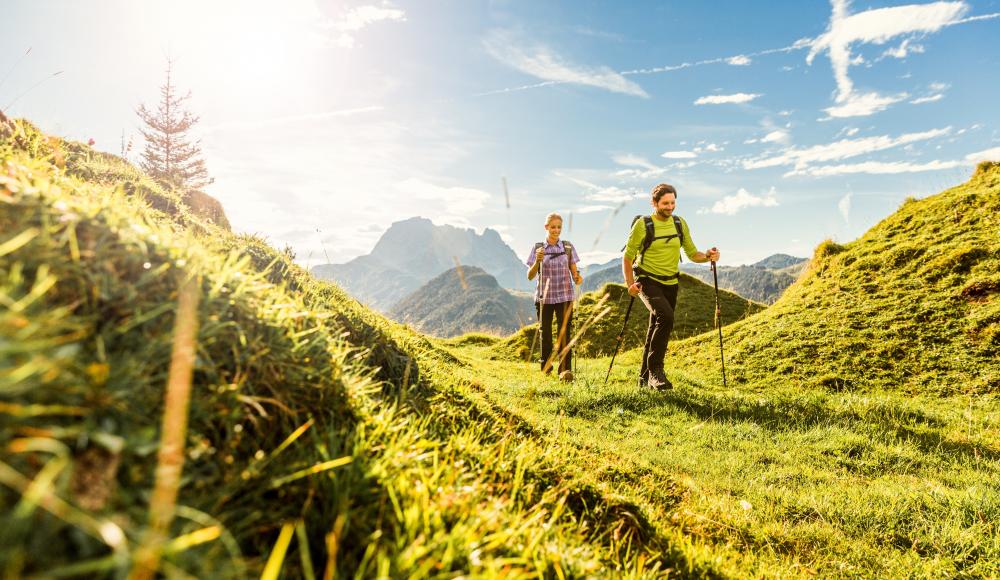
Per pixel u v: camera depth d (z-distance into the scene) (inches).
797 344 422.9
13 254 58.4
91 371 52.8
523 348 623.8
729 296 806.5
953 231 483.5
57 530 40.6
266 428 77.7
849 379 361.7
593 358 596.1
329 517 65.3
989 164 559.5
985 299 384.8
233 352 77.8
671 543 124.5
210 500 57.9
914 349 372.2
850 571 137.9
